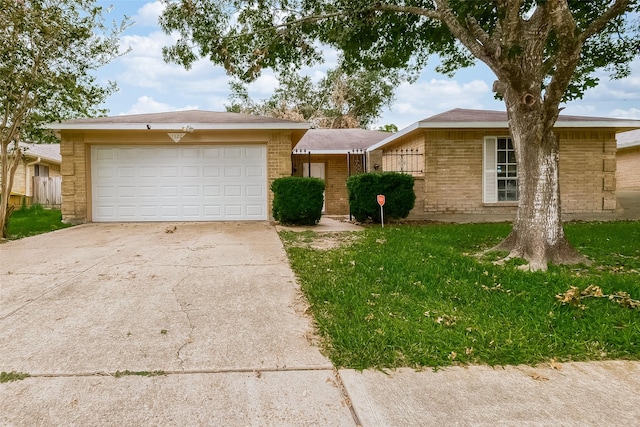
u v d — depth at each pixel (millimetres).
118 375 2656
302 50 9750
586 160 11719
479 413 2268
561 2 5000
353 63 10273
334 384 2582
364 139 19156
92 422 2168
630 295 4121
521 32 5922
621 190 18188
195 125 10508
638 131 19969
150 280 4898
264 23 9297
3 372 2666
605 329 3295
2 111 8516
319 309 3857
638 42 8578
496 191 11594
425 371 2738
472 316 3604
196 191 11062
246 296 4305
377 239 7699
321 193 10273
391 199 10438
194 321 3600
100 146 10875
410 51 9727
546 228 5945
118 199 10977
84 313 3775
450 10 7137
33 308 3902
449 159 11508
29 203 17953
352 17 8453
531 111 6000
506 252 6438
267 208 11164
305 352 3010
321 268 5391
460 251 6805
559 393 2479
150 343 3141
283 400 2395
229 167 11117
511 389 2521
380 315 3643
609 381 2619
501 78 6324
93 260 5996
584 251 6570
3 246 7230
